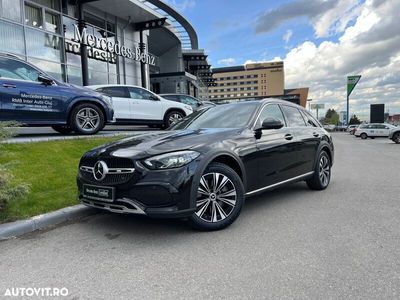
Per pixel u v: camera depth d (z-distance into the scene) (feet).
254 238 12.71
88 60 63.46
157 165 12.16
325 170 21.62
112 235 13.30
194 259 10.97
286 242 12.28
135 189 12.05
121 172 12.33
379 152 52.37
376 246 11.80
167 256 11.25
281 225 14.19
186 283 9.46
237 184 13.94
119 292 9.08
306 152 19.26
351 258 10.84
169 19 107.96
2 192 14.01
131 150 12.71
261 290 9.00
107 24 72.08
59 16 57.62
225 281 9.52
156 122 41.06
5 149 20.72
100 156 13.04
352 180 24.93
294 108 20.24
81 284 9.55
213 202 13.35
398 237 12.66
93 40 61.77
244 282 9.44
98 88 37.65
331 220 14.82
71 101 27.78
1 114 24.02
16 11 49.67
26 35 51.13
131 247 12.07
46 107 26.27
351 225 14.10
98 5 67.67
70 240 12.87
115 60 71.31
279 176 16.88
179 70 131.64
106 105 30.42
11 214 14.49
